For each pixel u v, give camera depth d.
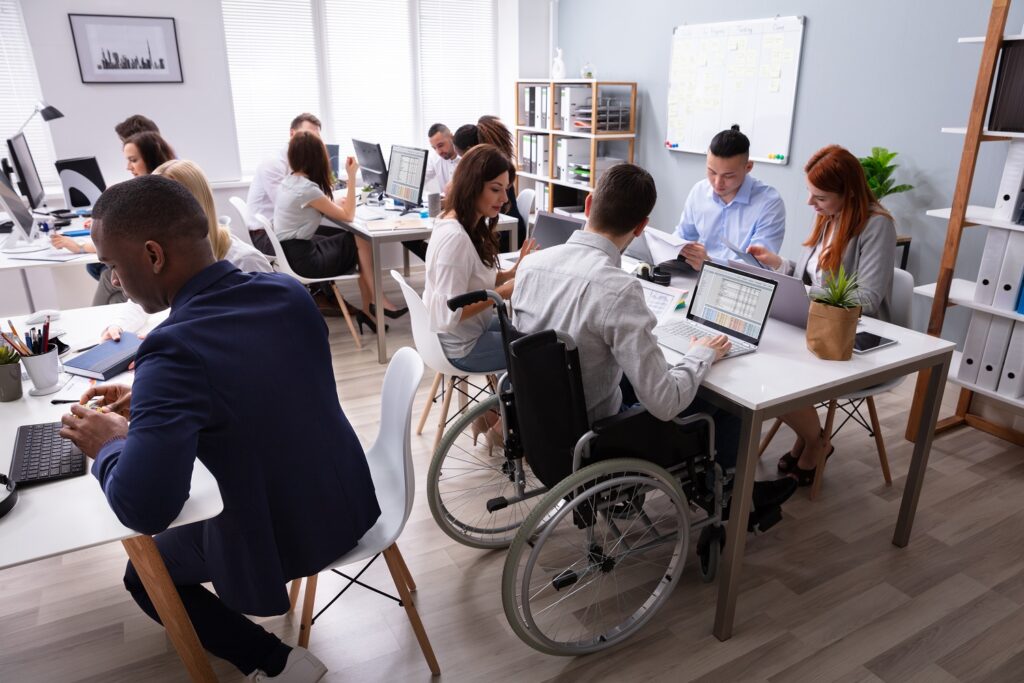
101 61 4.84
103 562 2.16
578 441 1.67
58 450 1.46
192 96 5.18
